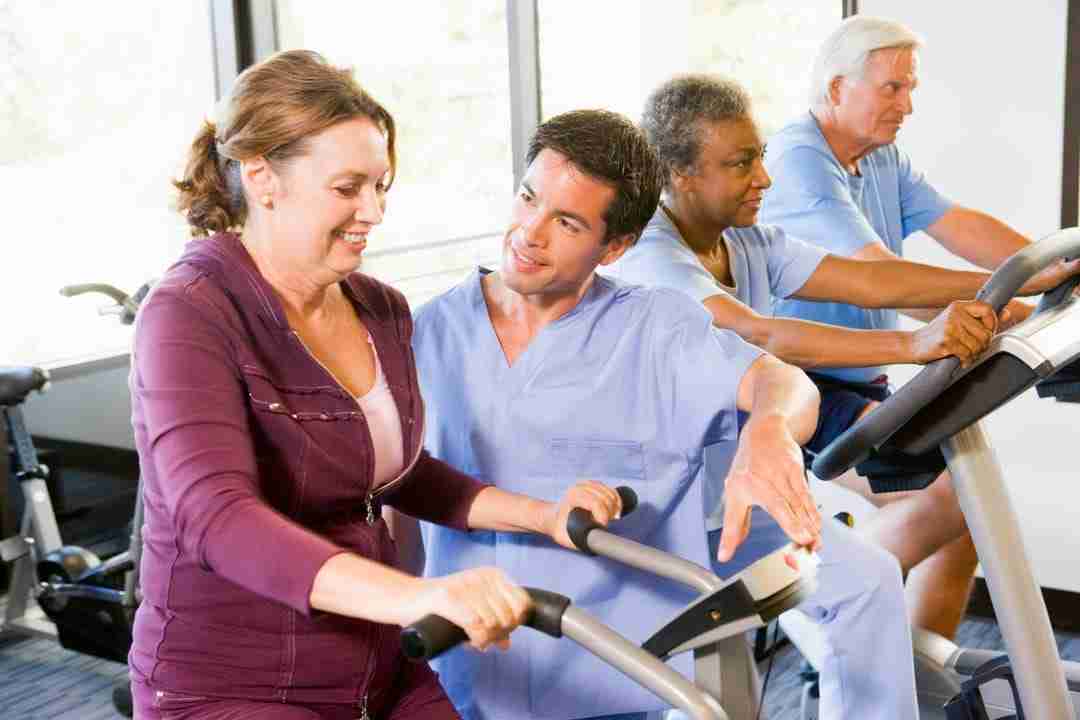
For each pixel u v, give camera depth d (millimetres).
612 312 1741
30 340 3803
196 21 3654
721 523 2055
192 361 1263
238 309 1332
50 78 3688
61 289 3127
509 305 1754
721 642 1391
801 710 2672
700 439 1716
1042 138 3410
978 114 3482
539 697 1761
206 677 1340
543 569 1719
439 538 1800
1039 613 1820
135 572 3125
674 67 4496
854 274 2311
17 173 3682
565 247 1612
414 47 4285
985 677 1996
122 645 3182
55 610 3295
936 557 2570
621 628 1737
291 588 1153
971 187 3529
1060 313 1734
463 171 4395
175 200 1426
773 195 2668
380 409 1477
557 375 1730
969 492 1814
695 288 2061
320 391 1378
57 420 3801
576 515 1527
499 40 4234
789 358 1978
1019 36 3393
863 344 1831
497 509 1633
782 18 4180
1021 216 3477
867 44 2604
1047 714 1828
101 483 3889
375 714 1482
